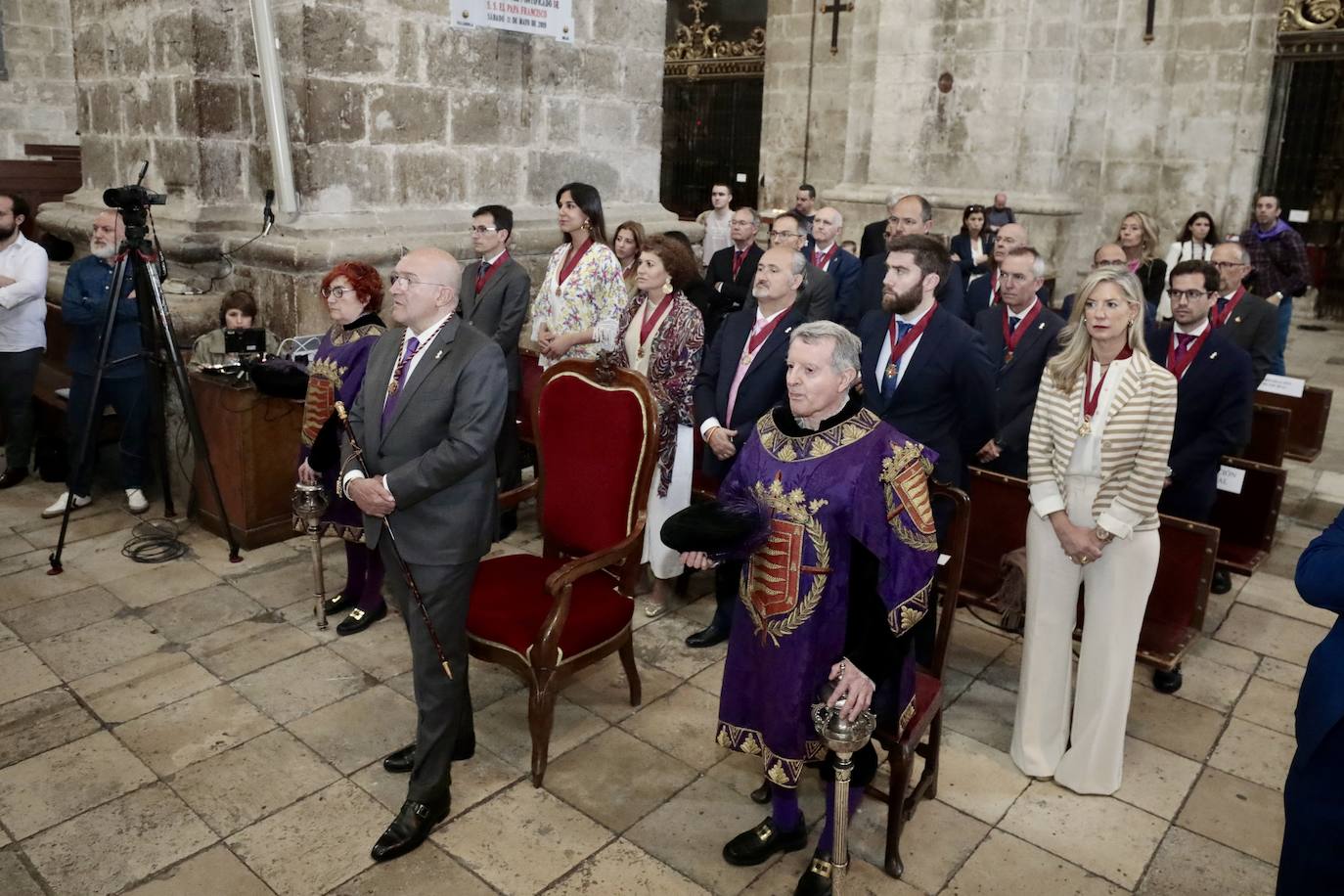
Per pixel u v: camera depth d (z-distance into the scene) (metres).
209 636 3.81
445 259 2.63
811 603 2.29
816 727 2.18
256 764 3.05
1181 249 7.94
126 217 4.26
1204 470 3.76
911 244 3.26
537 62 5.80
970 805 2.96
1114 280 2.75
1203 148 10.41
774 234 5.25
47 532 4.71
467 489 2.65
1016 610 3.44
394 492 2.53
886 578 2.21
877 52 10.77
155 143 5.49
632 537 3.14
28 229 7.93
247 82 5.26
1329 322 10.84
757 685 2.43
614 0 6.16
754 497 2.35
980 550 3.70
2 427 5.82
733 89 14.23
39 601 4.04
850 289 5.75
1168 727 3.43
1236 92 10.15
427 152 5.38
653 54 6.52
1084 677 2.97
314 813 2.83
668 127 14.94
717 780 3.05
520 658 2.92
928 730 2.95
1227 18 10.05
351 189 5.10
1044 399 2.95
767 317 3.68
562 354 4.44
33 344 5.11
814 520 2.27
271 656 3.68
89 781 2.94
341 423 2.85
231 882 2.55
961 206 10.36
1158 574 3.45
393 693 3.47
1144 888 2.63
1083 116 10.70
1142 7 10.37
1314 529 5.36
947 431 3.36
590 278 4.44
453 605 2.66
